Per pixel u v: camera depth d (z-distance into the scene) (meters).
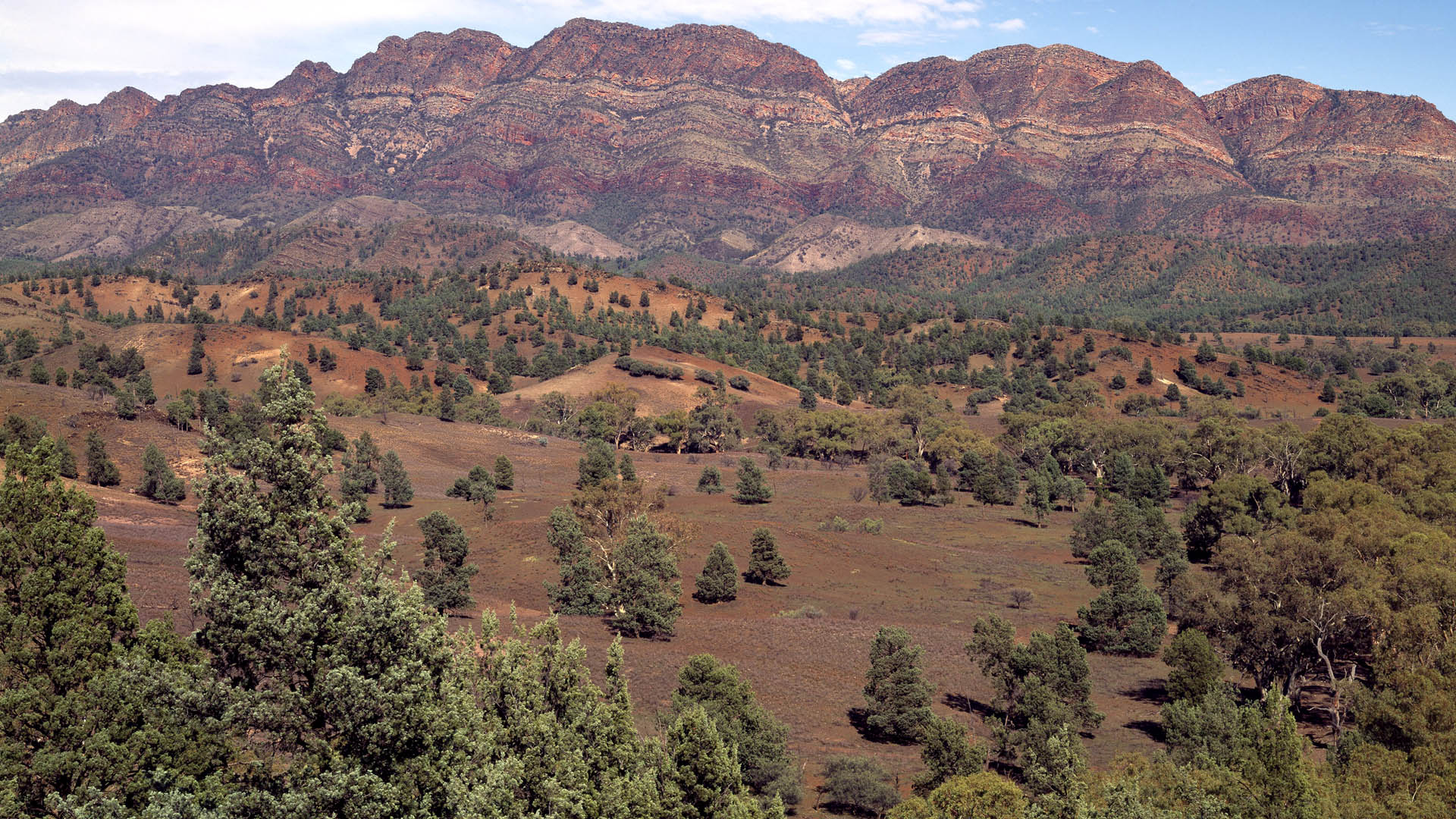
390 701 23.00
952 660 70.25
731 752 33.84
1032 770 44.75
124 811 22.20
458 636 31.02
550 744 29.28
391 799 22.72
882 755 52.53
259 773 23.22
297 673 23.77
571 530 84.94
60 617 26.45
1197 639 59.81
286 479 23.97
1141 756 46.16
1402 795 40.28
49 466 27.77
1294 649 63.00
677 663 64.69
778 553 96.44
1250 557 65.94
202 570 23.62
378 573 24.81
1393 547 73.06
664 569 81.06
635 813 30.45
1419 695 47.19
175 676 22.98
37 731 24.91
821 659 69.62
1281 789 38.47
